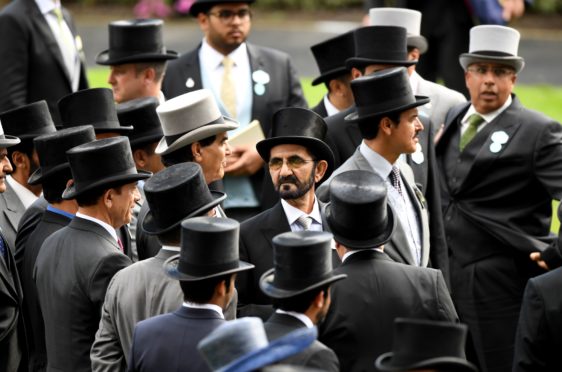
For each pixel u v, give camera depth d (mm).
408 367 15883
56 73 36938
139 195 23000
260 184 32875
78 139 23500
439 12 44219
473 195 30719
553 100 59031
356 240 20781
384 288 20453
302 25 86438
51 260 21953
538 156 30016
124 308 20469
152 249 23562
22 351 23812
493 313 30453
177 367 18609
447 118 31547
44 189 23719
